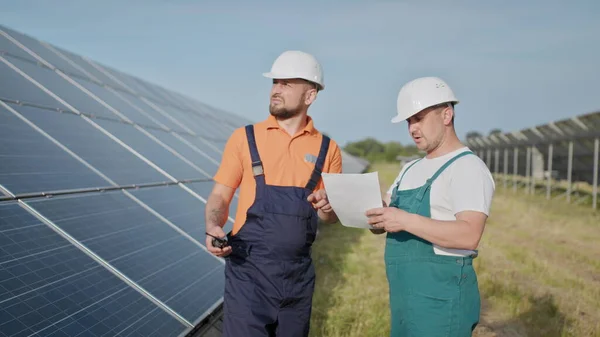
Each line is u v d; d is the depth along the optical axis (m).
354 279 6.59
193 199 6.05
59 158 4.80
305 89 3.12
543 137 20.11
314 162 3.17
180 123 10.88
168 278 3.83
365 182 2.67
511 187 26.48
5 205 3.50
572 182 21.91
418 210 2.80
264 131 3.14
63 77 7.89
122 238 4.00
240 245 3.02
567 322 5.57
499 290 6.48
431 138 2.86
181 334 3.23
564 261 8.67
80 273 3.25
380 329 4.92
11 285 2.77
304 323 3.10
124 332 2.94
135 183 5.39
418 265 2.77
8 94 5.57
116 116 7.75
